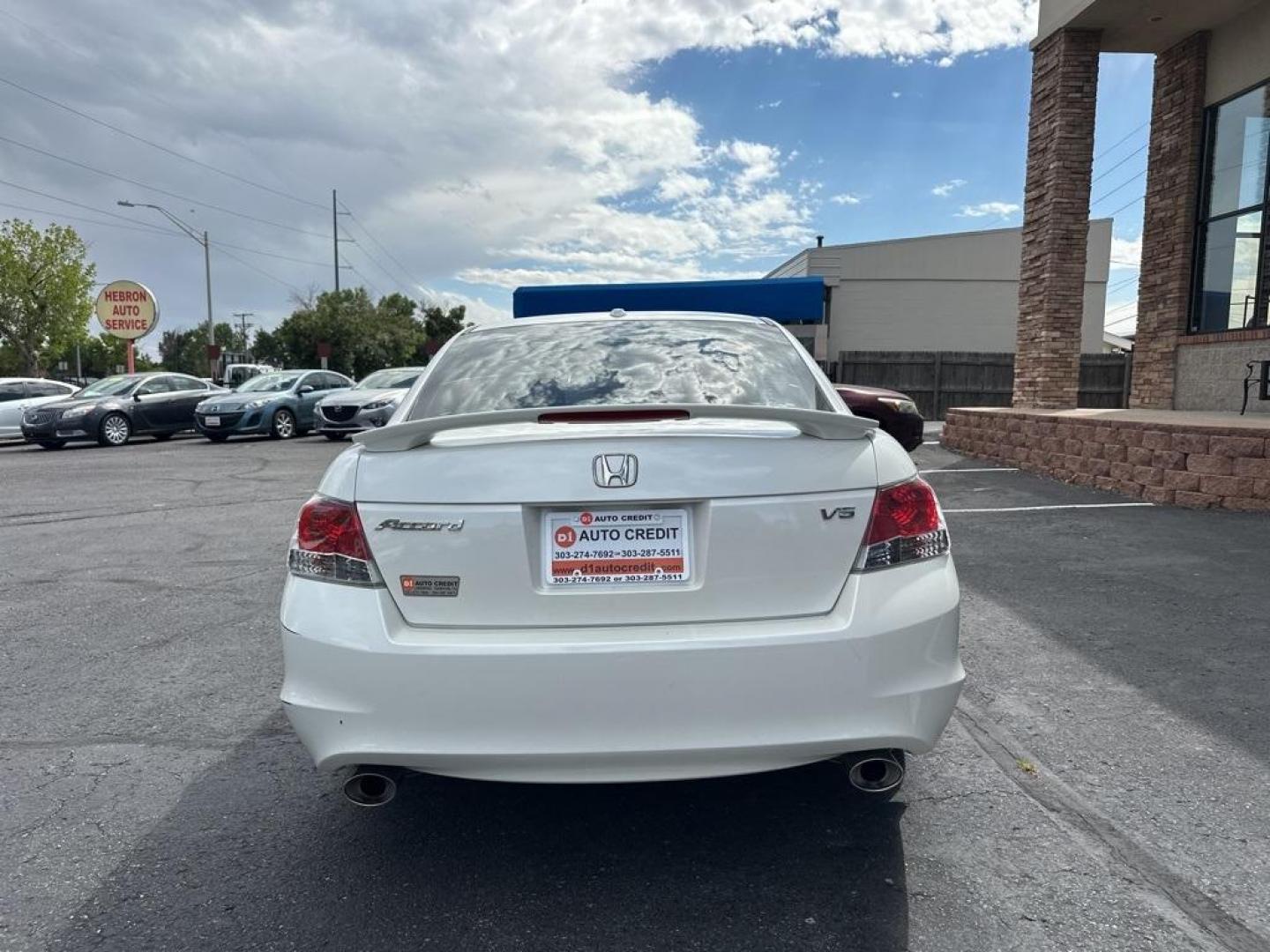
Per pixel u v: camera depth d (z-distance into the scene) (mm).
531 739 2225
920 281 30484
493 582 2287
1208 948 2186
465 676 2221
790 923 2326
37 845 2766
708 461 2307
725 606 2299
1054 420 10125
